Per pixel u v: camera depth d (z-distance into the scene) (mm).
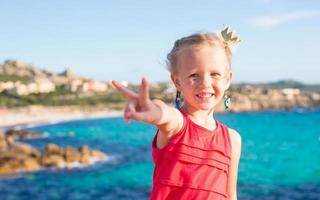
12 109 160875
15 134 78250
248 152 49844
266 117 145375
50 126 120500
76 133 88750
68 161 36219
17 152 36281
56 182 28703
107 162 38156
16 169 32562
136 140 68312
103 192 25359
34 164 33781
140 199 23281
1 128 116062
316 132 79188
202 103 2957
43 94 190875
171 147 2922
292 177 30438
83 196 24344
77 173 32219
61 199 23641
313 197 23047
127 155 44375
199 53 2912
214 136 3053
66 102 187125
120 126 115062
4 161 33438
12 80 196125
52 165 34906
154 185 2996
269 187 26172
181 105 3125
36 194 24984
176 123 2867
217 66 2928
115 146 57312
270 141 63719
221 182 3020
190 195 2895
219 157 3021
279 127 94688
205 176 2932
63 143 65125
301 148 53406
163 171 2939
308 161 40594
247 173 32781
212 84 2949
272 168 35750
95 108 184875
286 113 173875
